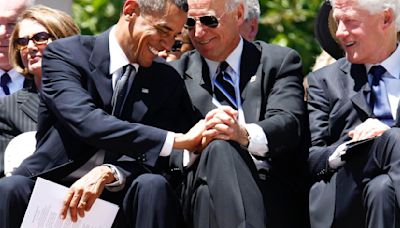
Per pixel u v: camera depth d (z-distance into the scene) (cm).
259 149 1447
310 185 1504
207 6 1498
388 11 1484
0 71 1730
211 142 1394
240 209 1362
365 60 1494
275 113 1482
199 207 1388
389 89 1495
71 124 1412
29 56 1573
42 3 1909
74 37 1462
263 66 1517
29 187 1396
